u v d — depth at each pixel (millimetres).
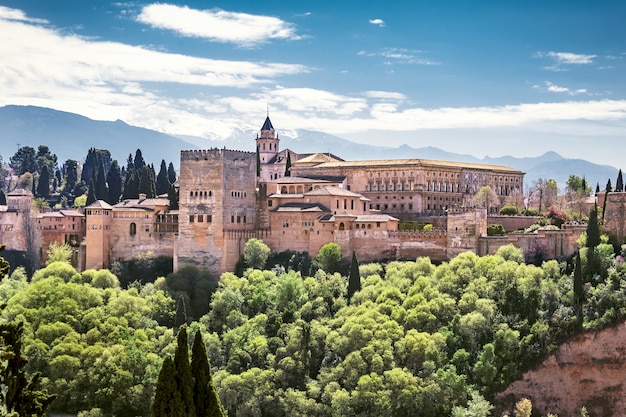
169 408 131250
